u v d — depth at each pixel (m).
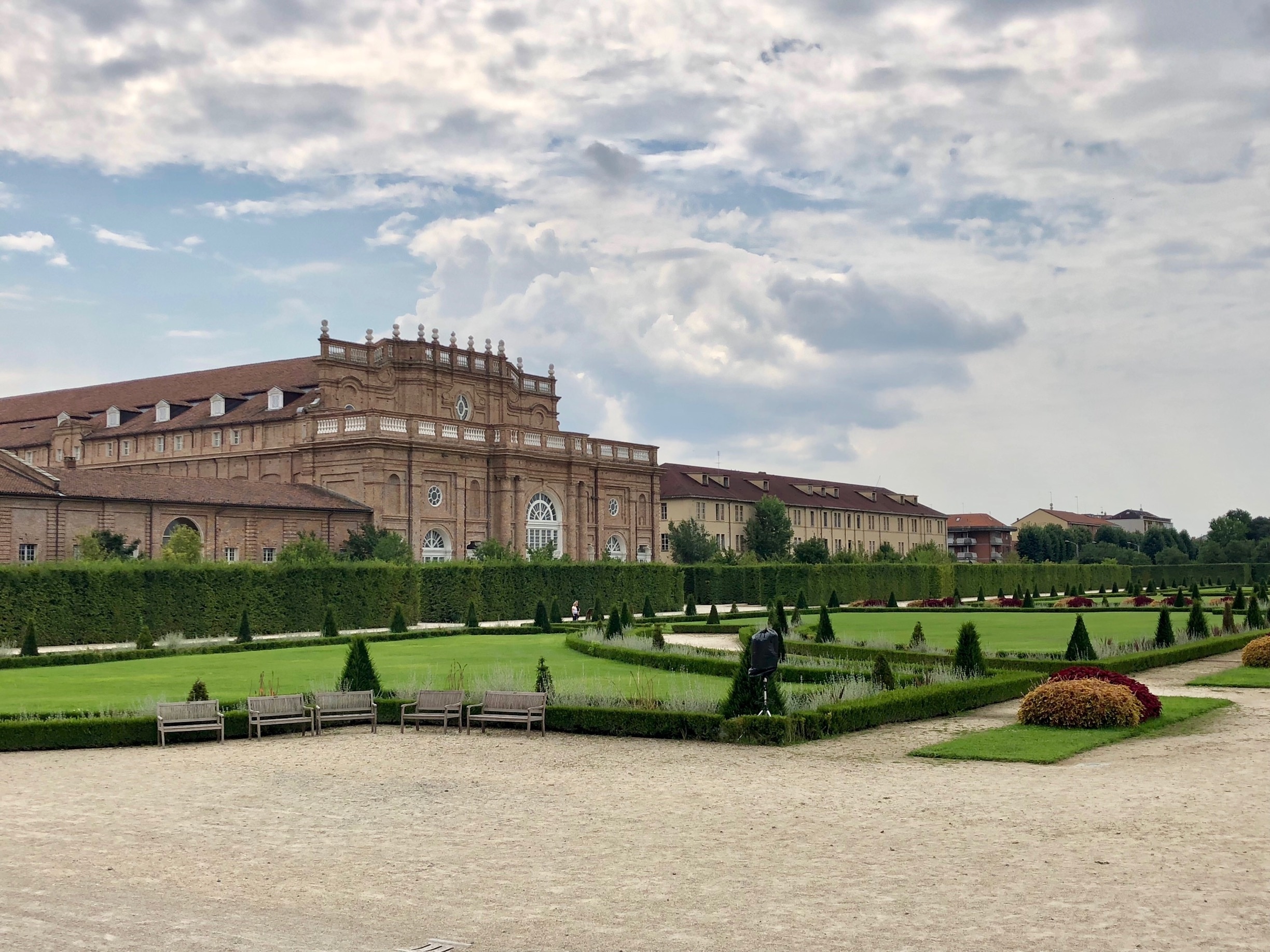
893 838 16.30
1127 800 18.42
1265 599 79.38
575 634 54.78
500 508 93.75
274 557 80.62
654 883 14.33
